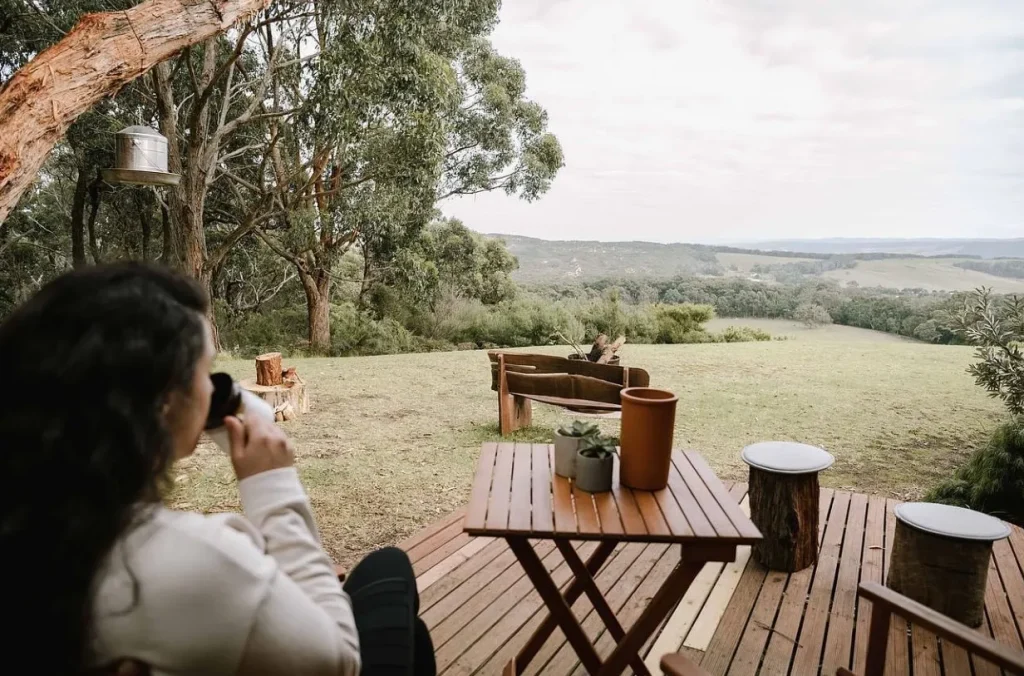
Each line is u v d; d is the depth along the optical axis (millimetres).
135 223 18844
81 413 632
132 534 684
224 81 14312
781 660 2430
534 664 2387
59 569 620
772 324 25125
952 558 2648
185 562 681
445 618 2684
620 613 2738
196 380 755
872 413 7949
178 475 5043
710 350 14844
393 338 17922
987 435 7000
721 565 3158
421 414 7496
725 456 5918
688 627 2637
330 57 10797
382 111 11680
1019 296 5000
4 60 12508
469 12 14742
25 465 616
